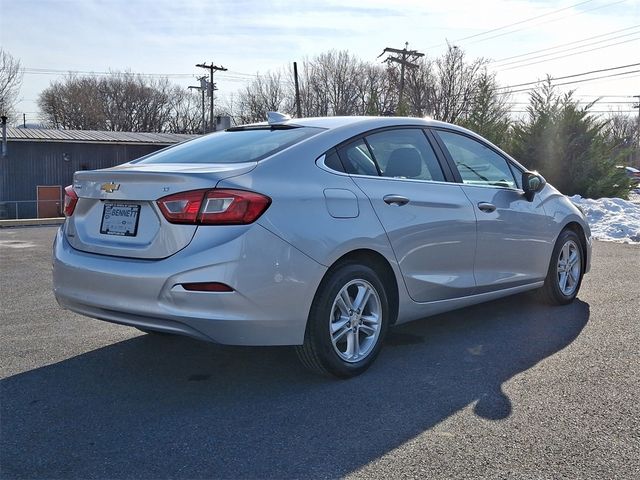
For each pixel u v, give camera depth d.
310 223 3.41
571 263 5.55
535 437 2.94
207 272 3.12
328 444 2.88
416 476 2.59
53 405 3.36
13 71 42.72
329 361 3.57
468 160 4.69
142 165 3.91
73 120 66.19
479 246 4.49
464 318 5.09
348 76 50.50
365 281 3.74
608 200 14.03
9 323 5.05
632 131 56.34
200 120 70.62
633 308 5.38
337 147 3.82
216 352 4.25
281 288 3.28
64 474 2.63
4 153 29.30
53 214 30.66
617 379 3.68
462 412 3.22
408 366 3.94
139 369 3.93
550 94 18.67
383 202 3.83
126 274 3.28
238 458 2.76
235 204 3.19
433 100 33.84
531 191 5.00
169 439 2.94
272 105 54.44
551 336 4.56
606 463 2.70
